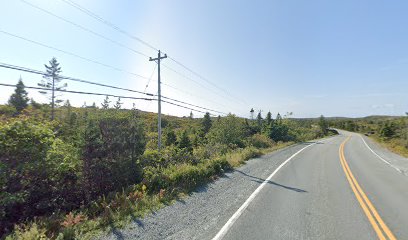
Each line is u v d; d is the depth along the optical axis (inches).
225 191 388.5
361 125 4544.8
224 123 1268.5
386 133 2165.4
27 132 335.6
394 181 488.4
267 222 259.1
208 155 777.6
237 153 806.5
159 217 275.6
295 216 277.9
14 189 320.8
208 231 236.8
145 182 402.3
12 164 321.1
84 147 408.8
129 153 444.5
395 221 268.2
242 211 292.5
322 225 253.4
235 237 223.6
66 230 236.8
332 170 597.9
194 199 345.4
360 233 236.4
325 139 2251.5
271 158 797.2
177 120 3282.5
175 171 462.6
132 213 287.6
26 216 318.3
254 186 420.8
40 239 221.3
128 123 459.8
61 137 418.9
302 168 616.1
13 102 1873.8
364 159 862.5
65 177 391.5
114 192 373.4
